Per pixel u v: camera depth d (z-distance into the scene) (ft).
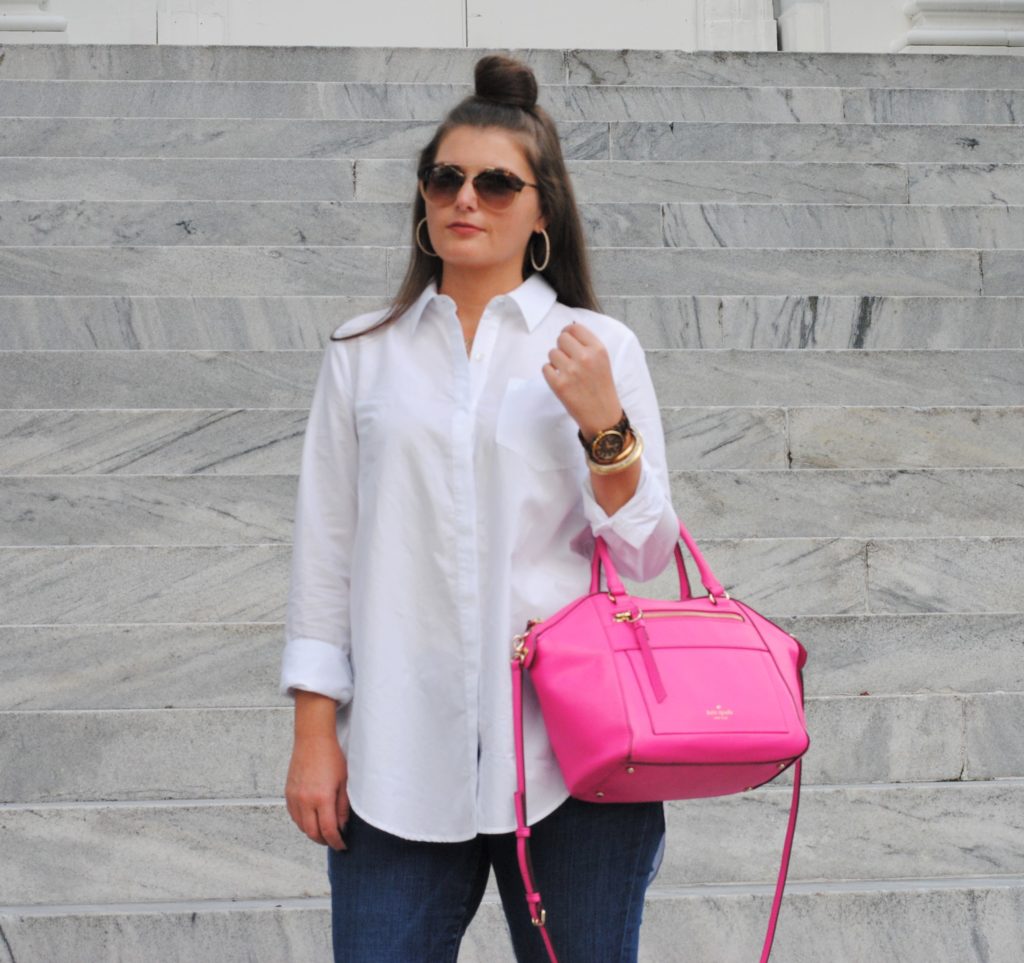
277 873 18.02
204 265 30.91
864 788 18.90
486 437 10.78
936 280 32.37
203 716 19.49
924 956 17.30
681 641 10.27
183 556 22.35
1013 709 20.24
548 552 10.89
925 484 24.73
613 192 35.29
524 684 10.61
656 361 27.76
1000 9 49.16
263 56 40.63
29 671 20.57
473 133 11.35
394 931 10.42
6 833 17.95
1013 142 38.32
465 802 10.46
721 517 24.34
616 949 10.44
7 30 46.75
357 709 10.60
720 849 18.47
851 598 22.91
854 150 37.73
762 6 49.93
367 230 32.89
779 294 31.83
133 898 17.90
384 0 48.88
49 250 30.68
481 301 11.48
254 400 27.43
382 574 10.62
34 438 25.58
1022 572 23.24
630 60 41.93
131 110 37.96
